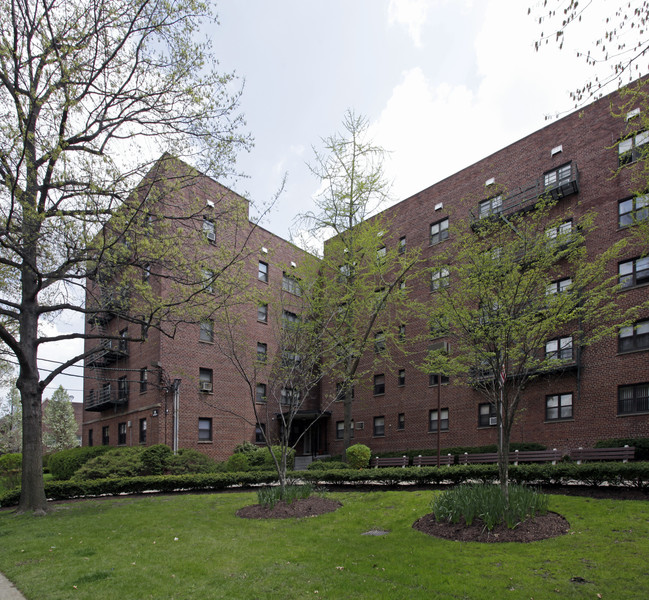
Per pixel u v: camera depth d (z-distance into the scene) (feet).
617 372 62.90
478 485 34.24
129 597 20.40
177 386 76.02
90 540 31.60
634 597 18.31
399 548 26.55
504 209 75.41
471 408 78.69
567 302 34.37
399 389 90.38
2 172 39.47
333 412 101.91
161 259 44.09
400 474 47.14
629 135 31.86
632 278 62.90
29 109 40.01
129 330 87.40
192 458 70.03
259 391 92.43
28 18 37.45
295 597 19.76
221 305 45.98
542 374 67.31
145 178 43.70
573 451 53.57
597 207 67.77
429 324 43.11
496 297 33.12
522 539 26.63
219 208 55.06
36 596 21.06
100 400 92.84
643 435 59.57
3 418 164.96
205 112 43.65
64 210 40.55
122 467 64.75
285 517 37.06
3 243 37.06
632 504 31.32
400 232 96.68
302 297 61.21
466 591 19.70
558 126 74.95
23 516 41.91
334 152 67.31
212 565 24.72
